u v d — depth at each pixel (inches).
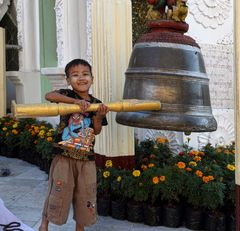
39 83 329.1
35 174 219.6
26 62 327.3
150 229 133.7
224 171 144.8
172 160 159.2
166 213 135.5
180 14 95.8
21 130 275.0
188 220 134.1
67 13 264.1
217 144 199.9
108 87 152.6
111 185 144.9
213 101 201.0
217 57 202.4
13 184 195.9
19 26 327.9
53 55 313.4
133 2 222.1
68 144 108.8
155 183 134.0
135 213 139.1
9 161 261.4
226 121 204.1
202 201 132.0
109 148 156.9
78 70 103.3
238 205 76.2
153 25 97.5
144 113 91.1
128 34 155.1
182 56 92.6
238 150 75.0
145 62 94.1
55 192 109.1
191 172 141.1
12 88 382.9
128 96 96.8
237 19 73.0
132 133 160.6
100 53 156.6
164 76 91.1
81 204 110.8
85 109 82.5
